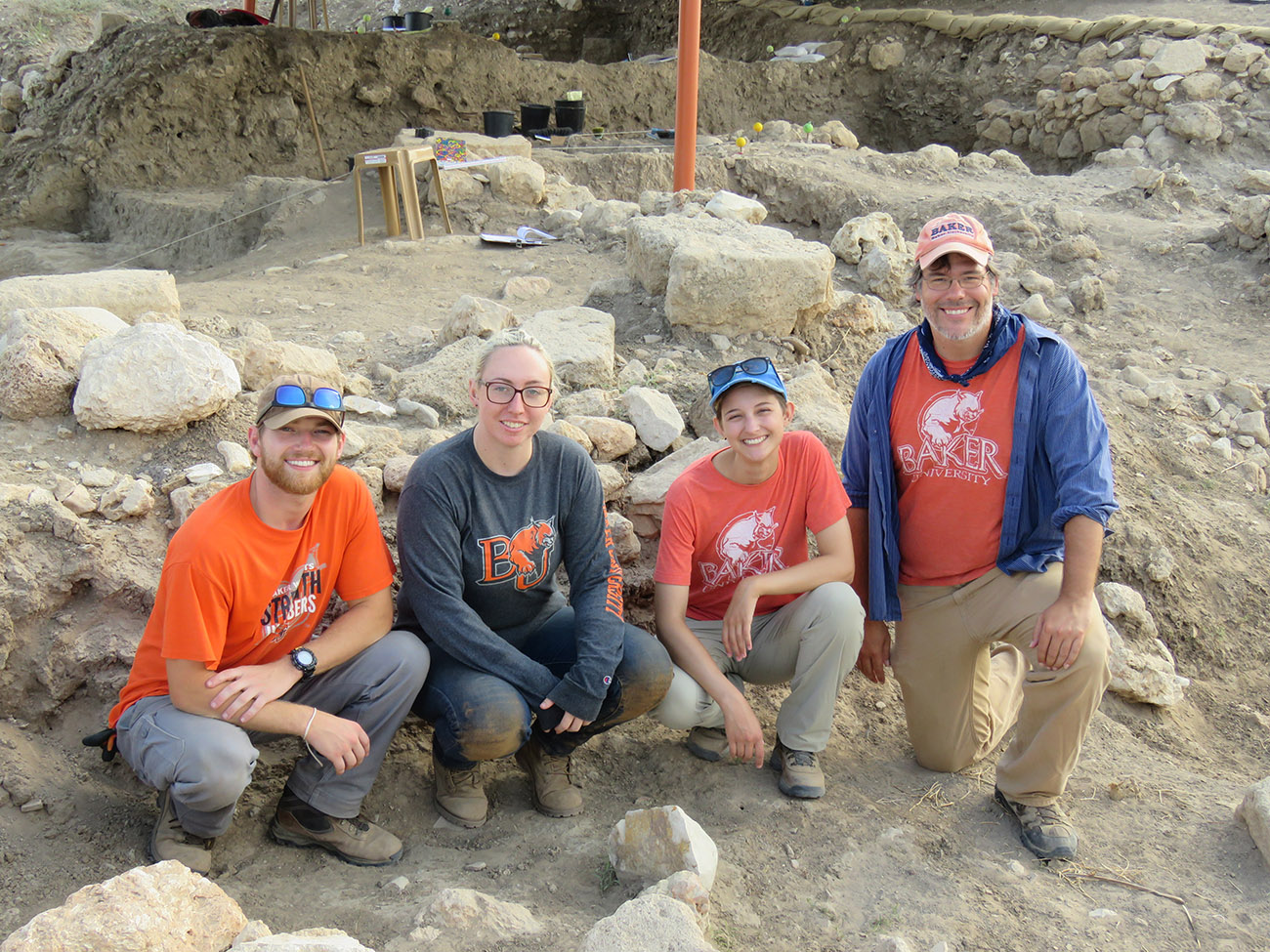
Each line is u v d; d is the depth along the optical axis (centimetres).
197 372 374
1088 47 1259
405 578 294
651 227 564
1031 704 302
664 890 250
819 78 1441
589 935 231
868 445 326
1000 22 1367
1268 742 412
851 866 295
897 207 911
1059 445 299
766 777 336
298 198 979
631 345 523
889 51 1433
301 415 253
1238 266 743
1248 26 1180
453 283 686
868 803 326
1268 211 736
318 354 436
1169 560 468
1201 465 534
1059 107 1253
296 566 277
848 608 312
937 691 330
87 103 1285
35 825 288
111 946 209
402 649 287
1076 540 290
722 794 326
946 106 1392
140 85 1238
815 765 328
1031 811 310
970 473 311
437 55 1306
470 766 299
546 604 318
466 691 286
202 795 261
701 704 322
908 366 319
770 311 519
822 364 526
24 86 1468
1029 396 302
